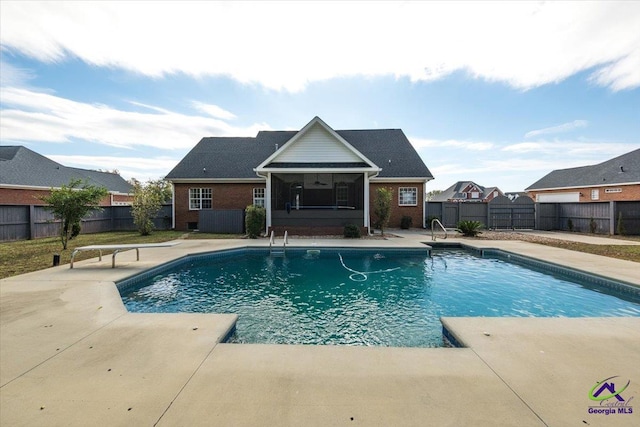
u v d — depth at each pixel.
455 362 3.02
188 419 2.18
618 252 9.99
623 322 4.09
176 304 5.96
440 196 64.00
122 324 3.96
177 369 2.86
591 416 2.23
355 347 3.35
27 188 18.34
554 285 7.22
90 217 17.33
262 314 5.44
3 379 2.69
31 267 7.67
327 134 15.40
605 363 3.01
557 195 32.38
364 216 14.97
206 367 2.90
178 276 8.15
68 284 5.95
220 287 7.15
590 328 3.88
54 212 10.69
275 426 2.11
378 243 12.25
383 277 8.02
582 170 31.84
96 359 3.05
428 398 2.43
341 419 2.19
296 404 2.35
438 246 12.55
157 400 2.39
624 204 15.52
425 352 3.23
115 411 2.26
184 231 18.08
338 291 6.83
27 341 3.46
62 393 2.49
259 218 14.04
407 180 19.36
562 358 3.10
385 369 2.88
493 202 19.34
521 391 2.53
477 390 2.54
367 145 21.64
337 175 18.03
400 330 4.77
